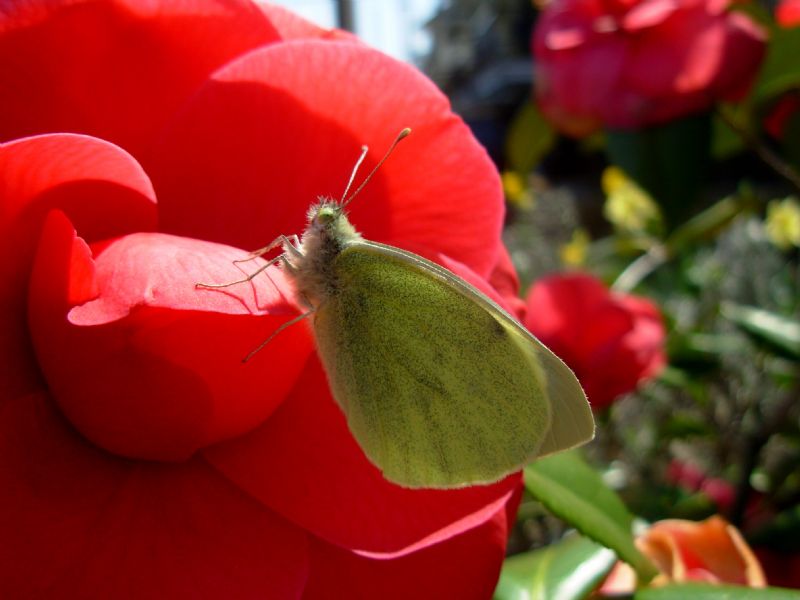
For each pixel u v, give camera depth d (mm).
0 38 67
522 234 264
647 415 206
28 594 60
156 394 62
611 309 163
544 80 153
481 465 75
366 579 73
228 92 72
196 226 74
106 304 57
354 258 84
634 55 139
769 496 176
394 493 73
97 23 69
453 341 86
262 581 66
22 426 63
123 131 73
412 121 77
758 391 186
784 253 238
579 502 102
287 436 74
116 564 63
